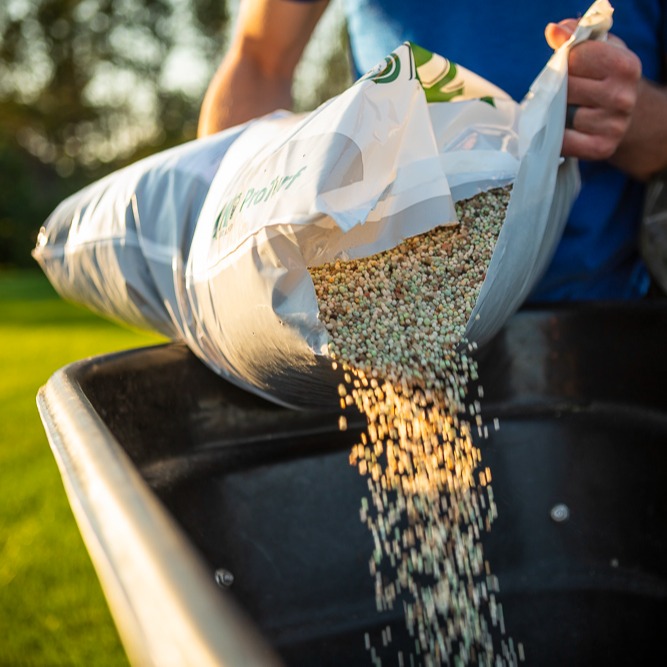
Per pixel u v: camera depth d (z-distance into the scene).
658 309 1.09
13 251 13.92
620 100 1.00
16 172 14.00
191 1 17.45
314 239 0.86
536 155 0.95
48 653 1.61
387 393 0.94
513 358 1.18
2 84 17.62
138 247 1.10
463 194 0.96
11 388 4.14
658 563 1.10
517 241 0.92
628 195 1.28
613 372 1.16
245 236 0.84
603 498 1.16
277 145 0.91
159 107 17.45
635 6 1.20
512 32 1.21
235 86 1.49
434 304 0.95
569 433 1.17
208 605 0.36
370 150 0.86
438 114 0.99
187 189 1.07
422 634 1.08
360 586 1.08
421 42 1.27
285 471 1.06
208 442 1.04
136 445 0.93
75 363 0.88
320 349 0.82
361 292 0.93
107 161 17.38
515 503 1.16
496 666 1.11
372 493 1.09
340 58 13.03
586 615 1.14
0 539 2.17
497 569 1.14
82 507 0.50
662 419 1.10
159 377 1.00
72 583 1.92
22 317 7.57
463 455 1.07
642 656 1.10
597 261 1.26
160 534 0.42
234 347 0.93
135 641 0.41
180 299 1.03
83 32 17.64
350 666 1.05
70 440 0.60
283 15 1.43
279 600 1.04
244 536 1.02
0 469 2.77
